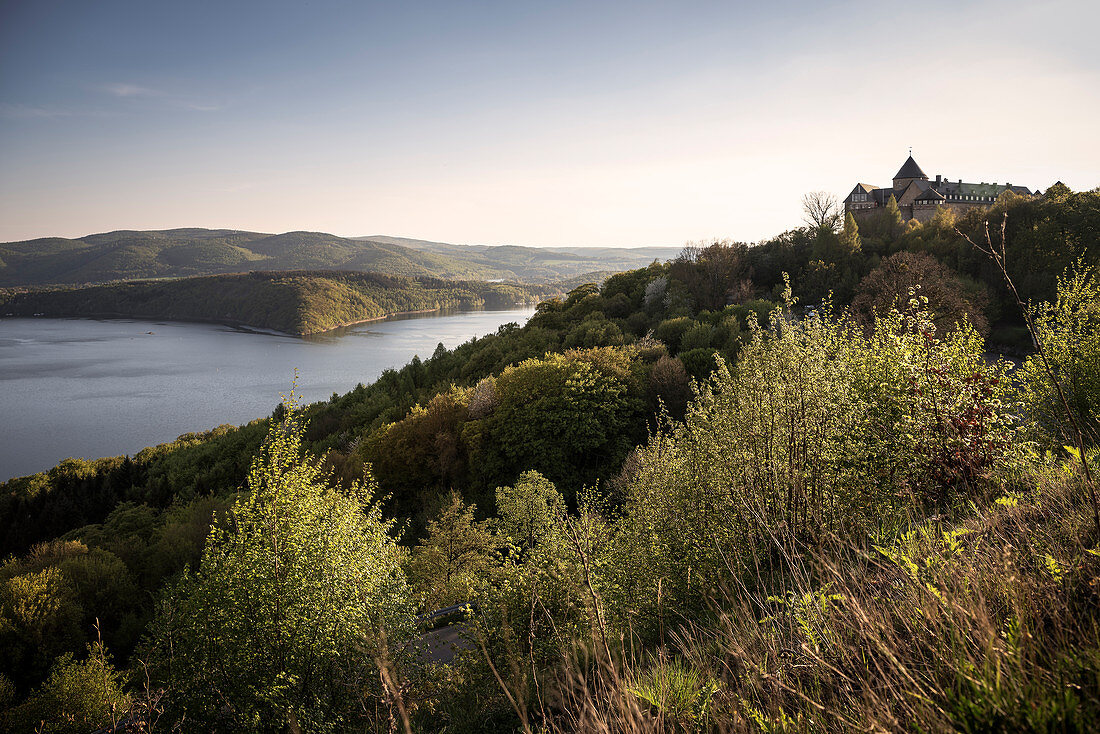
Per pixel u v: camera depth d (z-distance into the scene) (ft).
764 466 20.12
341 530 39.47
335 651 31.71
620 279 309.42
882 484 18.45
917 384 19.51
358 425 203.51
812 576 12.53
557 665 14.11
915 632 7.05
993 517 10.73
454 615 58.23
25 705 71.92
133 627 100.99
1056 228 179.52
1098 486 8.54
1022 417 20.68
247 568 34.88
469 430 129.18
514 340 244.42
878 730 5.56
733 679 9.00
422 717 24.18
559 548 27.09
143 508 157.89
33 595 96.02
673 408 117.60
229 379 533.14
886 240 247.50
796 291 207.92
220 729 29.86
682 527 24.88
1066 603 6.53
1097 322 30.68
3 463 312.71
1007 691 5.46
